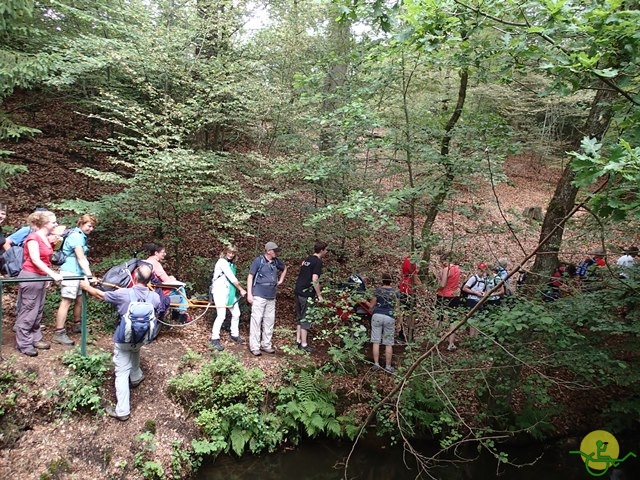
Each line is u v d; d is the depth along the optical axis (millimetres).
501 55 4719
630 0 3537
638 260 6574
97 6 8375
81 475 4449
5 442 4250
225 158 7512
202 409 5617
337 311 7004
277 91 7543
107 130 10758
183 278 8000
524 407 6914
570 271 7473
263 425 5855
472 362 6176
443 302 6473
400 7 3967
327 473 5879
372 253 8086
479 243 8250
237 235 9445
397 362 7242
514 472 6352
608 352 5812
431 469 6203
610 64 3369
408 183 7098
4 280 4434
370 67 6445
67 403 4742
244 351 6707
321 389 6391
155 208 7484
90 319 6133
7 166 6262
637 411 6449
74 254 5309
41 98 10336
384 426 6250
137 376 5375
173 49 7359
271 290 6629
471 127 6645
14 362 4746
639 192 3078
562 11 3078
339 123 6242
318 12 8312
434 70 7020
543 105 12703
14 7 5875
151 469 4809
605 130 5547
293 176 7789
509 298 6094
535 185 17297
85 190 9398
